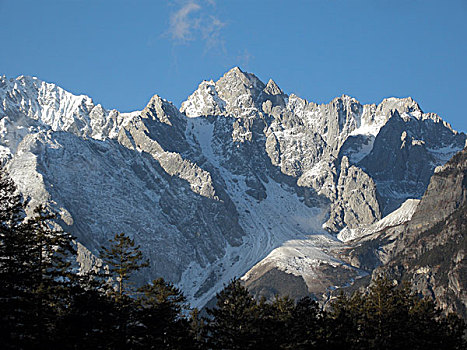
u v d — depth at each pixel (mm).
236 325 112875
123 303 108062
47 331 97062
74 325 96688
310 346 109688
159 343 105750
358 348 112312
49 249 105438
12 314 91188
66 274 105562
